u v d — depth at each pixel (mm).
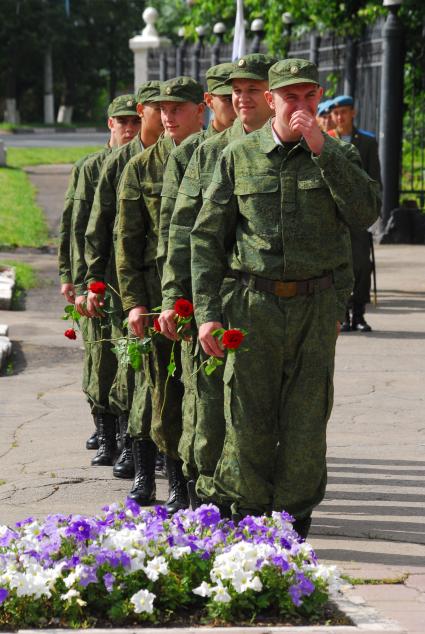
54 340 18125
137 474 9953
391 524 9227
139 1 114625
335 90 34906
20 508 9703
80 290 11516
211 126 9289
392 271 26109
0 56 107938
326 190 7770
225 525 7625
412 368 15875
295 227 7766
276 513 7680
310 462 7945
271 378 7926
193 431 8586
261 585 6816
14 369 16062
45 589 6715
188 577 6988
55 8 107312
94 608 6867
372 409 13469
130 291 9688
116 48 116000
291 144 7816
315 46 35531
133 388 10383
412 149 33188
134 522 7664
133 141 10633
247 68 8438
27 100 122062
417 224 31672
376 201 7824
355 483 10445
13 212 35125
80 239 11555
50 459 11422
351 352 17016
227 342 7496
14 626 6695
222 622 6777
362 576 7848
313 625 6766
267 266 7789
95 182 11531
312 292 7848
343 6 34031
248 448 7969
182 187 8555
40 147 70250
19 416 13289
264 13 39438
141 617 6758
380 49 32250
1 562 7020
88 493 10203
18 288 23078
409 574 7926
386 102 31438
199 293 7926
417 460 11258
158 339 9367
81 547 7164
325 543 8719
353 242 18297
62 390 14750
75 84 119938
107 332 11180
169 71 44312
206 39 45656
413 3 33500
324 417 7984
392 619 6855
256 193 7809
